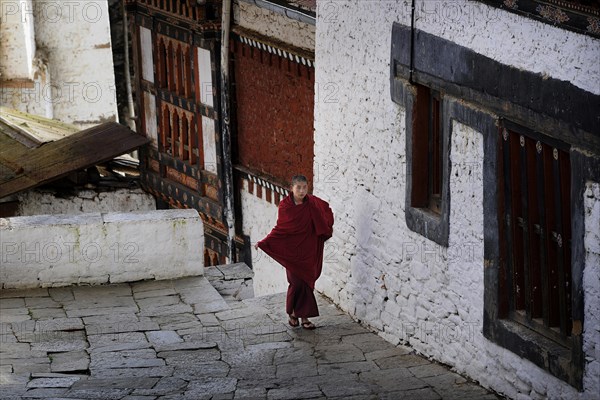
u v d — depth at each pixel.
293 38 22.55
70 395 13.30
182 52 26.95
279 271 24.39
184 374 14.56
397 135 15.52
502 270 13.41
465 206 14.00
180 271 18.70
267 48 23.61
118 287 18.34
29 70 35.94
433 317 15.00
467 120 13.66
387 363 15.11
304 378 14.38
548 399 12.67
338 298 17.62
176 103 27.56
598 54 11.20
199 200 27.11
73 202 28.88
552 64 11.92
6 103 36.16
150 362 15.08
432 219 14.75
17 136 29.47
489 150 13.30
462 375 14.38
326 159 17.70
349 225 17.09
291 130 23.22
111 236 18.33
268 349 15.70
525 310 13.34
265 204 24.84
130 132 29.09
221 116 25.69
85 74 37.41
